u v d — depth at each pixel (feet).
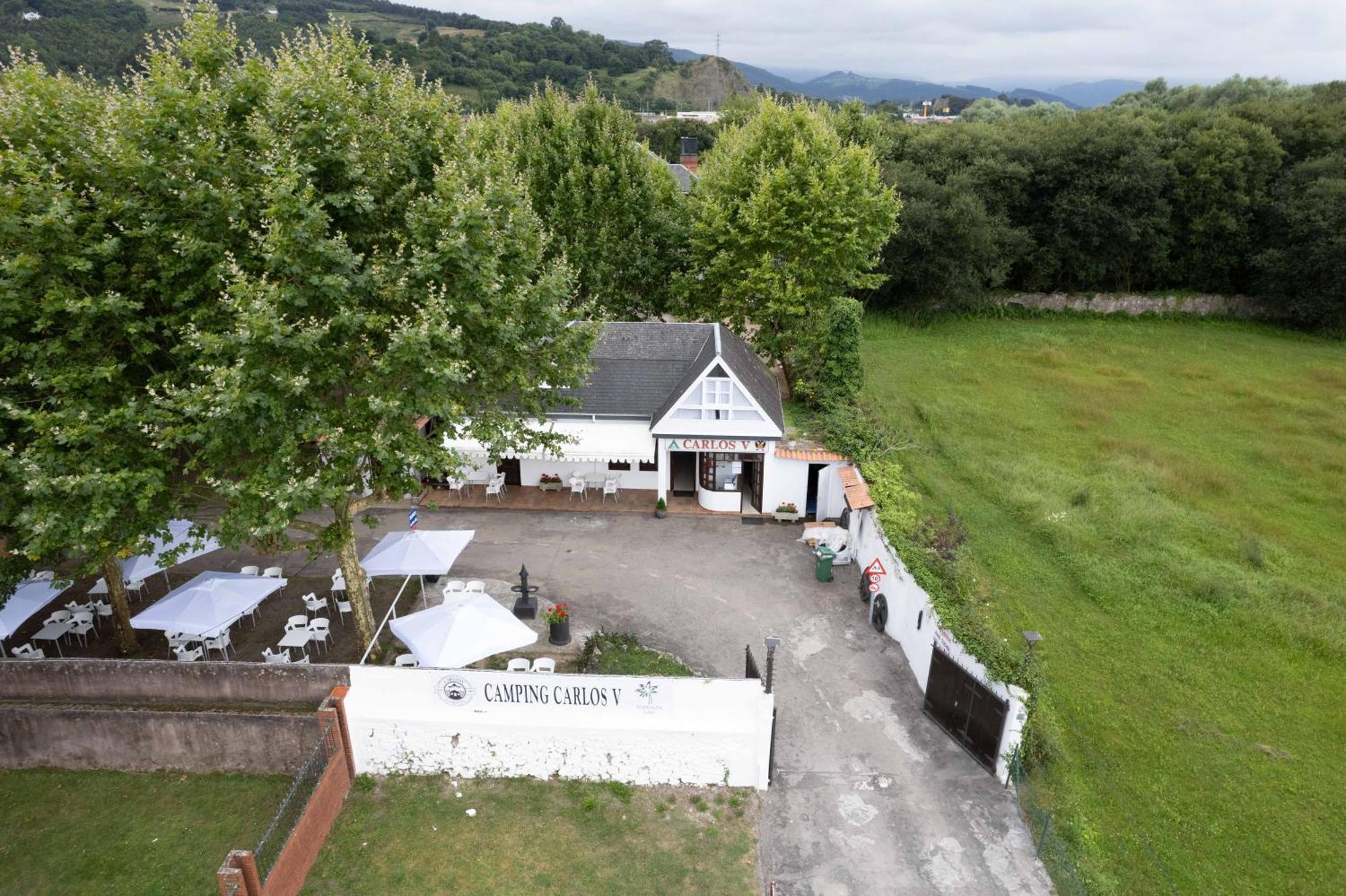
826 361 124.47
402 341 58.13
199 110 59.57
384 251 69.05
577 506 112.06
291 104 61.82
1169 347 200.54
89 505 55.93
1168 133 229.25
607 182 136.36
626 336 116.78
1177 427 145.69
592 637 80.02
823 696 74.28
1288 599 89.92
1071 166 218.79
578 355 80.94
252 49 64.44
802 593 91.04
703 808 62.54
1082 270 228.84
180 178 58.13
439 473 68.28
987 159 221.46
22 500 57.00
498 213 72.54
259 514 60.54
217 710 65.36
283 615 86.48
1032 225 228.84
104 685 65.92
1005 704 63.00
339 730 63.72
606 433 107.96
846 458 105.60
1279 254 209.97
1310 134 223.10
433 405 62.85
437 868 57.21
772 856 58.29
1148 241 223.71
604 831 60.54
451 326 66.64
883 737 69.56
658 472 114.83
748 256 140.77
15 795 63.72
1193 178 219.20
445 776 65.98
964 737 67.72
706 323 119.55
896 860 57.67
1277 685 76.89
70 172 56.70
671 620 84.99
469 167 72.02
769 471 107.04
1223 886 56.13
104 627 85.15
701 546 101.45
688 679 62.44
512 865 57.41
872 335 204.33
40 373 55.72
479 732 64.59
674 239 146.30
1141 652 80.89
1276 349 200.03
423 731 64.85
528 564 96.17
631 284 144.77
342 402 70.23
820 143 137.80
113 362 58.54
